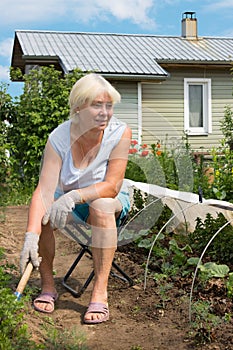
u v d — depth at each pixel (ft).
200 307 14.12
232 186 26.45
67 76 40.96
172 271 17.57
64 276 17.67
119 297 16.02
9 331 11.72
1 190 36.63
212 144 59.52
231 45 64.28
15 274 16.83
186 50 60.80
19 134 39.70
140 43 62.28
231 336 13.01
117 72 50.44
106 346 12.88
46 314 14.53
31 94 39.86
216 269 16.48
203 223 21.40
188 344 12.89
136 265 18.85
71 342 12.65
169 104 58.34
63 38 60.70
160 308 15.10
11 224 26.40
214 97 59.62
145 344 12.98
